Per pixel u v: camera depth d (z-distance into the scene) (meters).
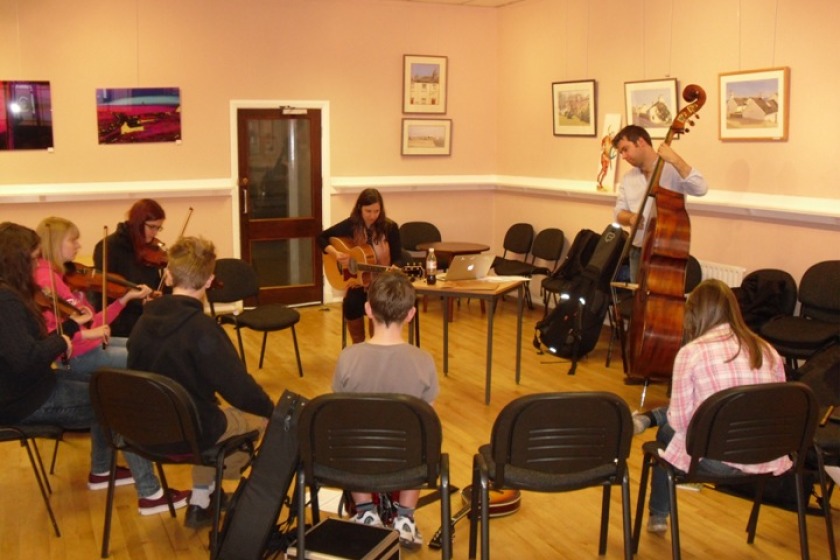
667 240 4.25
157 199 6.65
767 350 2.75
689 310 2.82
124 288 4.04
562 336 5.46
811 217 4.85
